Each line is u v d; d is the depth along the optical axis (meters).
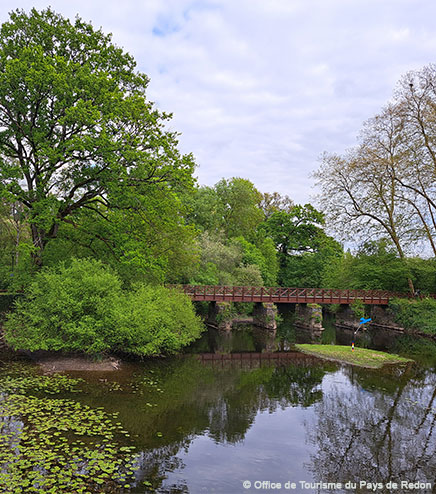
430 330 29.52
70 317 13.95
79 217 18.23
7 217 24.59
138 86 18.73
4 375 12.60
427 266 34.53
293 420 11.07
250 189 48.84
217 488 7.05
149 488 6.71
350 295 35.50
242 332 29.98
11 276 19.20
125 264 17.28
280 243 51.94
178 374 15.54
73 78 15.24
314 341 26.52
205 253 34.91
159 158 17.22
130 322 14.38
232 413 11.31
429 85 28.94
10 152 16.58
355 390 14.38
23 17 16.30
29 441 7.91
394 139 31.42
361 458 8.84
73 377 12.95
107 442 8.32
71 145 14.62
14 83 14.35
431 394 13.99
